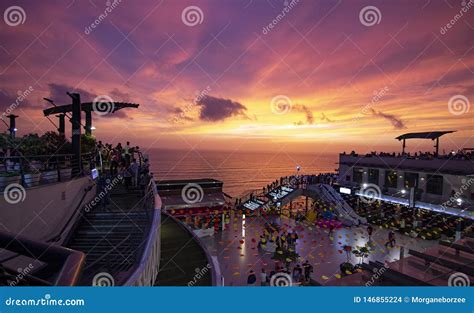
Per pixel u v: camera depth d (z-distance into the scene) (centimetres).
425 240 2239
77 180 1022
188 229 1273
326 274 1680
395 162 3102
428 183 2759
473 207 2338
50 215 858
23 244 205
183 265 885
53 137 1148
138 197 1192
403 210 2853
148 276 646
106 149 1639
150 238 706
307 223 2794
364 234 2459
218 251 2084
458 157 2644
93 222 952
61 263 195
